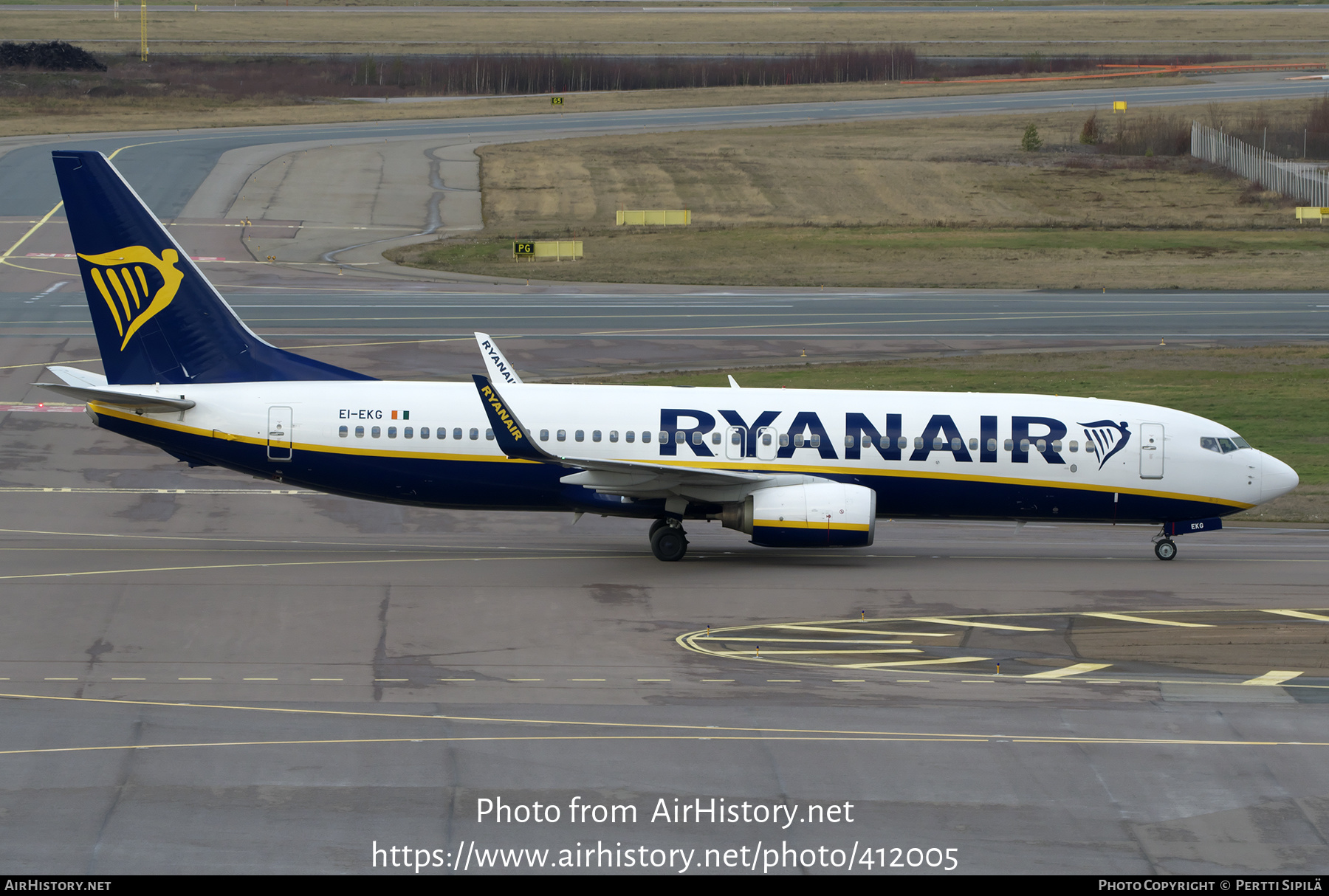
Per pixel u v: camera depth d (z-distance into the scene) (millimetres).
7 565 155000
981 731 108812
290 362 169750
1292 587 157125
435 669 122375
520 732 107188
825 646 131750
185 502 192375
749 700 115438
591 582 155000
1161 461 168750
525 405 167625
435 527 185375
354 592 147250
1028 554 176750
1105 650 131375
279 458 164625
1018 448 168000
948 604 147625
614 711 112188
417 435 164750
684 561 167375
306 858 86500
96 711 109562
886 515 171375
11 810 91312
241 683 117500
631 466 156250
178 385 166625
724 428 166250
